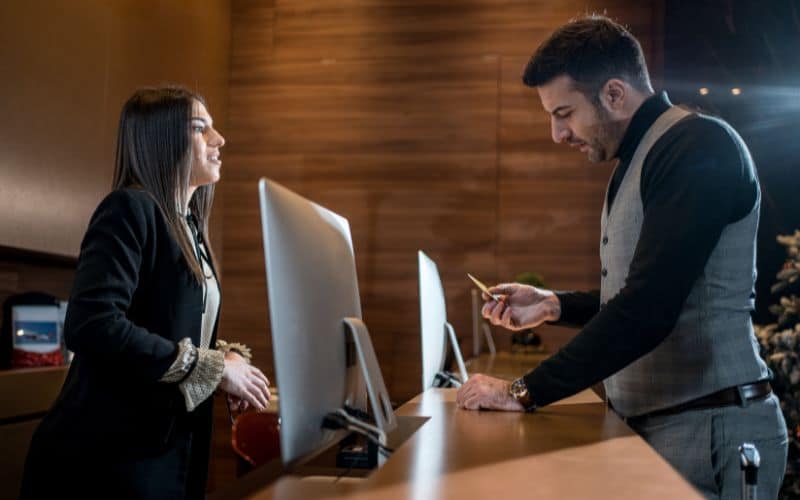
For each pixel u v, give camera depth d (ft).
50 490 4.95
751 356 4.63
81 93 11.10
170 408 5.14
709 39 13.96
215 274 6.21
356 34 16.47
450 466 3.05
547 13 15.96
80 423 4.98
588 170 15.69
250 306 16.34
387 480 2.80
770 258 13.00
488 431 4.01
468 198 15.93
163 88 5.90
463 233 15.88
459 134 16.05
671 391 4.66
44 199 10.21
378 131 16.25
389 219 16.10
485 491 2.61
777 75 13.04
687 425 4.61
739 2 13.34
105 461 4.98
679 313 4.33
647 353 4.62
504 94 15.99
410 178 16.10
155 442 5.09
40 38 10.12
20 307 10.75
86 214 11.24
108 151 11.85
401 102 16.25
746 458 3.51
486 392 4.92
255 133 16.60
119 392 5.04
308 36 16.60
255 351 16.25
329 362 3.43
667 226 4.33
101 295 4.91
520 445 3.57
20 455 9.25
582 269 15.58
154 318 5.30
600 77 4.94
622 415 4.94
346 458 4.03
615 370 4.41
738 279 4.64
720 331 4.60
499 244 15.80
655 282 4.26
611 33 4.99
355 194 16.21
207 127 6.01
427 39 16.26
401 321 15.89
